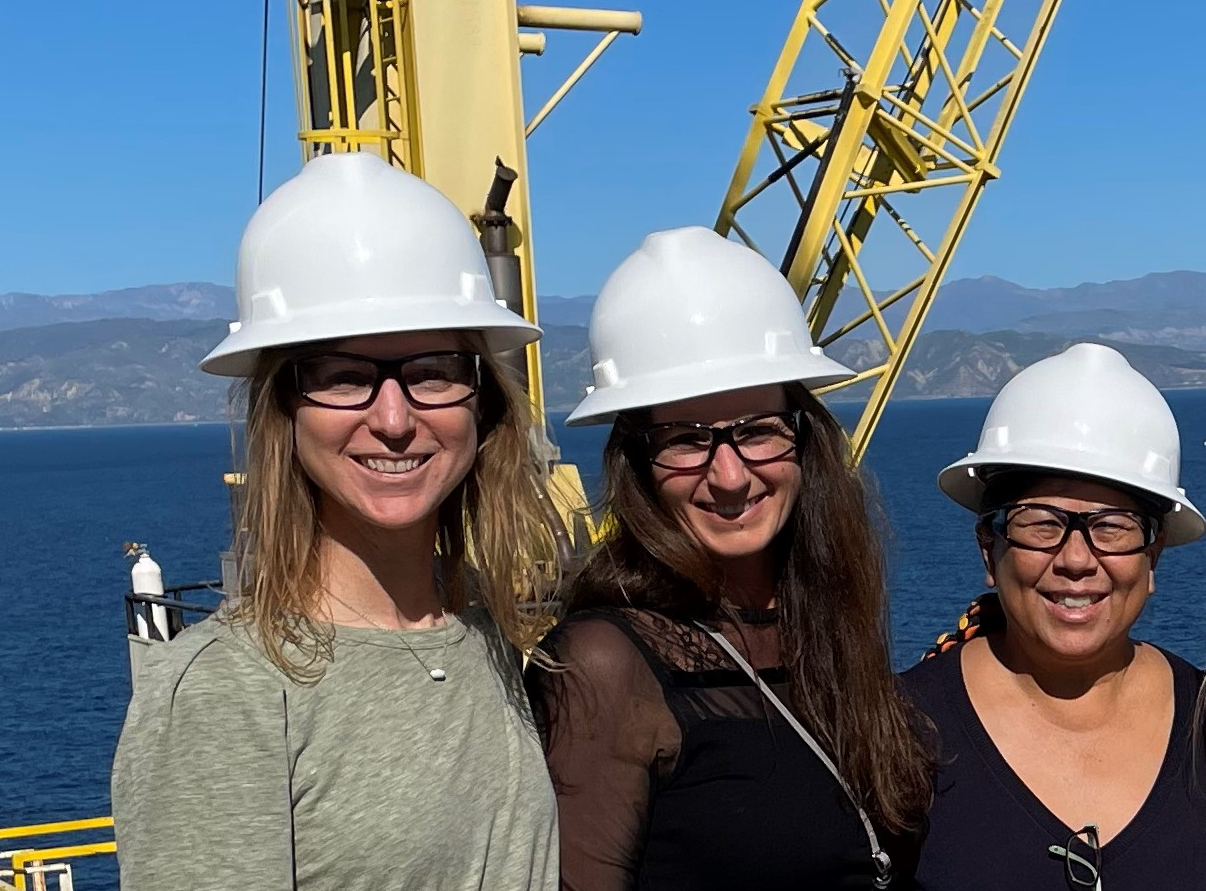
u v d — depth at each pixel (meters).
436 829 2.78
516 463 3.23
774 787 3.32
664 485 3.49
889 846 3.55
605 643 3.29
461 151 9.10
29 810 29.88
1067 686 3.63
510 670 3.19
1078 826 3.50
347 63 8.94
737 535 3.48
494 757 2.96
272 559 2.85
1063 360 3.74
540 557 3.34
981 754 3.60
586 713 3.24
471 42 9.09
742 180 15.81
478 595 3.32
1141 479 3.51
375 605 3.02
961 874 3.51
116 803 2.60
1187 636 39.06
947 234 15.63
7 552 89.25
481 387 3.21
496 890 2.91
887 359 15.97
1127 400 3.62
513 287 8.25
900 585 49.88
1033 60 15.62
